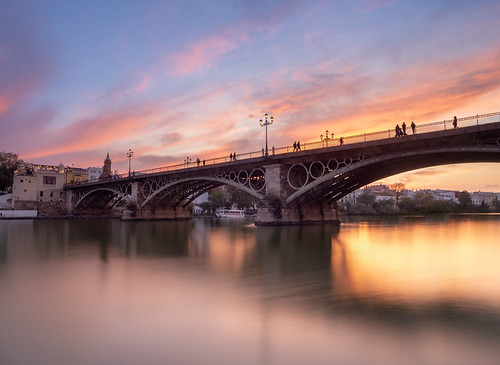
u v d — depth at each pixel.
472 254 19.72
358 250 21.59
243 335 7.57
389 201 130.88
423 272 14.31
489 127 31.00
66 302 10.09
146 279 13.17
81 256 19.72
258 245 24.70
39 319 8.63
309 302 9.95
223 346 7.01
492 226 50.44
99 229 45.72
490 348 6.81
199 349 6.89
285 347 6.95
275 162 47.03
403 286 11.84
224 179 54.16
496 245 24.50
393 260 17.56
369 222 65.56
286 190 46.38
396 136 36.62
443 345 6.98
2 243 27.25
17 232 40.16
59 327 8.09
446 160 40.91
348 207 127.38
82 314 9.00
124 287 11.91
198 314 8.95
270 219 45.03
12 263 17.22
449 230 41.47
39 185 99.88
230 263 16.86
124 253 20.89
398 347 6.90
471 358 6.41
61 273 14.49
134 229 45.59
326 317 8.65
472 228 45.69
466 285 11.94
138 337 7.49
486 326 7.97
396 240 28.19
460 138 33.12
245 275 13.88
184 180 60.72
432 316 8.66
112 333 7.71
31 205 97.69
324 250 21.64
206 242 27.12
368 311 9.11
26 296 10.76
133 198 73.06
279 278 13.26
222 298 10.45
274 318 8.63
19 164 123.06
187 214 79.88
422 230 41.31
